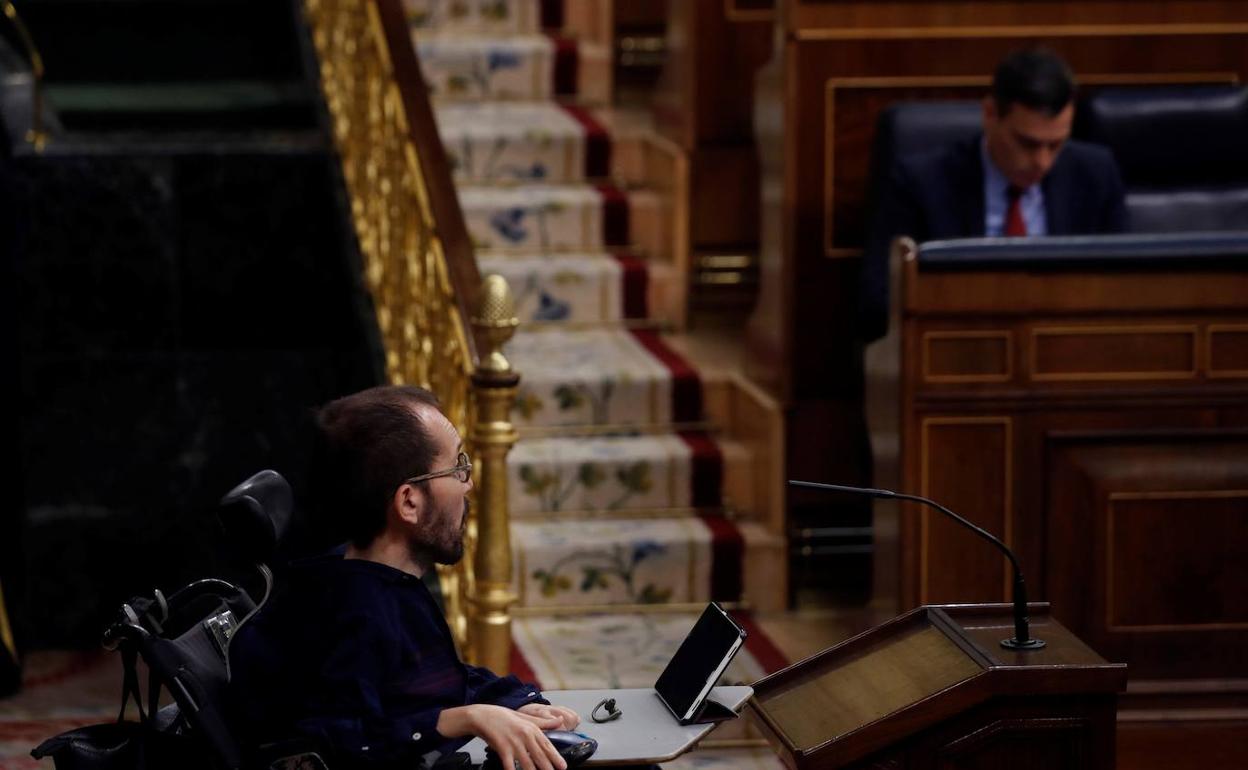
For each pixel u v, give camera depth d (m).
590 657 21.48
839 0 23.83
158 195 26.05
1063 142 20.98
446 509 12.29
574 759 11.76
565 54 30.77
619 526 23.86
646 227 28.34
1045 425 19.52
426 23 31.48
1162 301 19.39
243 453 26.52
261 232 26.52
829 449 24.50
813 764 11.85
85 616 25.50
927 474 19.50
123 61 31.56
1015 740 12.01
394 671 11.85
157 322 26.36
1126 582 19.66
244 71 31.88
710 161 28.22
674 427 25.33
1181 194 23.50
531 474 24.00
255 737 12.03
